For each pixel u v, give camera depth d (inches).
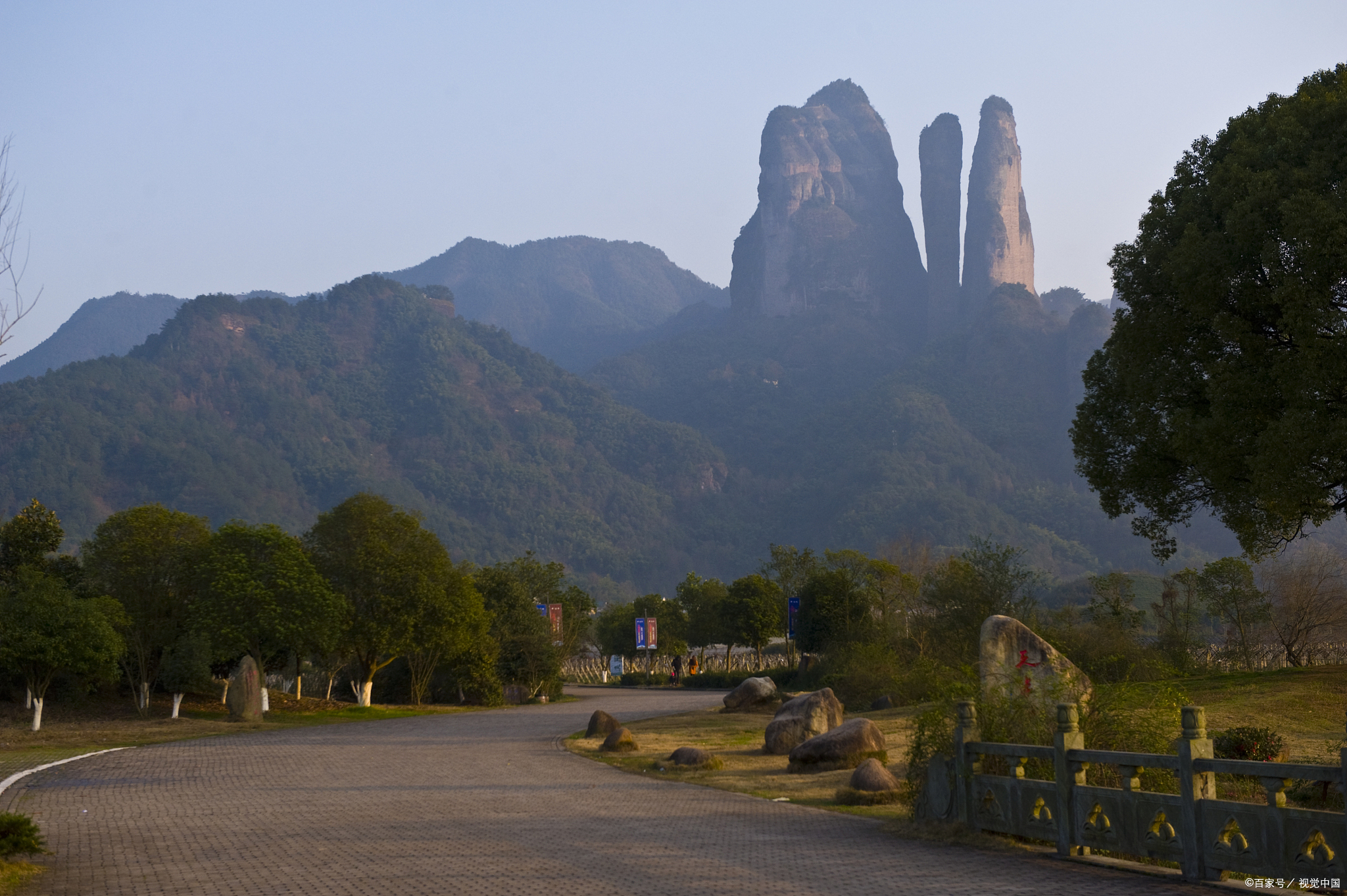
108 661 1074.1
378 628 1481.3
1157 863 338.3
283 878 326.3
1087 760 354.9
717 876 332.8
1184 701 502.9
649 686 2945.4
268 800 533.3
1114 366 1043.3
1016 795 388.8
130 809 496.1
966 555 1737.2
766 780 656.4
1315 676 1009.5
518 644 1962.4
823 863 356.5
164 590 1285.7
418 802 530.6
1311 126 863.1
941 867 346.9
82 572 1327.5
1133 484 1053.8
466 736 1029.8
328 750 844.0
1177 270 885.8
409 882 320.2
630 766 747.4
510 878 327.0
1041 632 1259.8
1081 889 302.7
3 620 1002.7
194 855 369.1
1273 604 1540.4
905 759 704.4
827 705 847.1
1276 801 282.5
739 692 1384.1
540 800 543.8
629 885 315.9
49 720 1120.2
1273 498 814.5
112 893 303.9
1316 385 788.6
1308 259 778.8
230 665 1400.1
